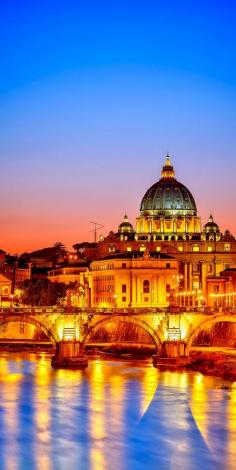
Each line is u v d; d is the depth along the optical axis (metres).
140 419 155.25
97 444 137.88
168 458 131.00
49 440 140.12
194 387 191.25
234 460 130.25
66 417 156.75
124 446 136.88
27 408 164.75
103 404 169.38
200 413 160.62
